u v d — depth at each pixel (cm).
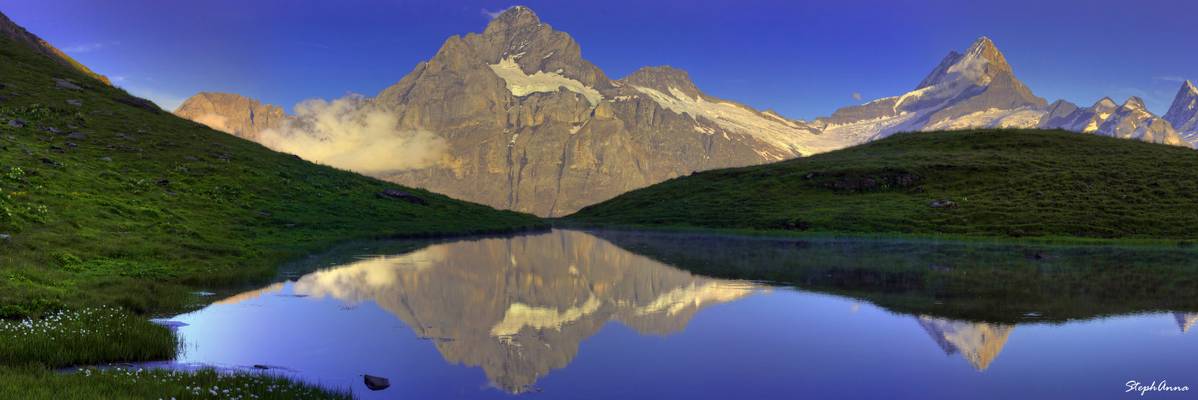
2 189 3991
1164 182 8944
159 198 5222
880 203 9400
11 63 8638
